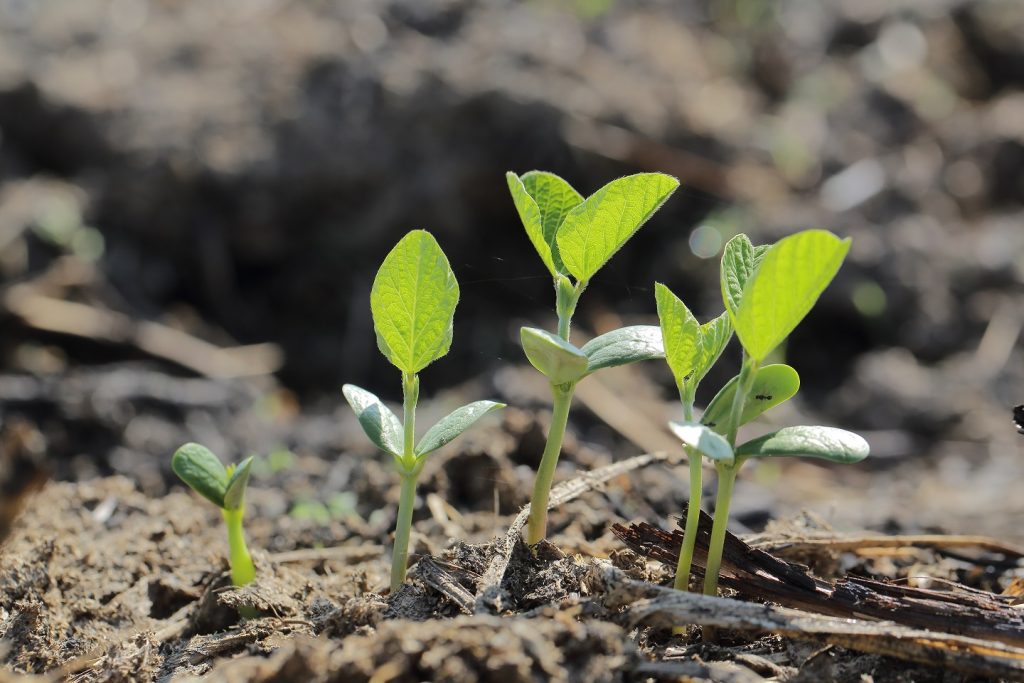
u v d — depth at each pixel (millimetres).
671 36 1496
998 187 1342
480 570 586
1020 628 556
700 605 556
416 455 578
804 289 537
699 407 1045
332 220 1225
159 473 862
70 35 1375
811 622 554
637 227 560
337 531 684
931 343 1145
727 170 1285
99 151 1227
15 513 673
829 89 1463
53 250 1143
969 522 731
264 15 1425
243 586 610
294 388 1155
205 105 1260
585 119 1251
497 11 1433
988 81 1533
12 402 906
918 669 561
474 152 1224
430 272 554
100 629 615
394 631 540
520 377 1029
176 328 1144
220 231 1209
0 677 563
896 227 1250
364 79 1268
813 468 999
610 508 668
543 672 537
